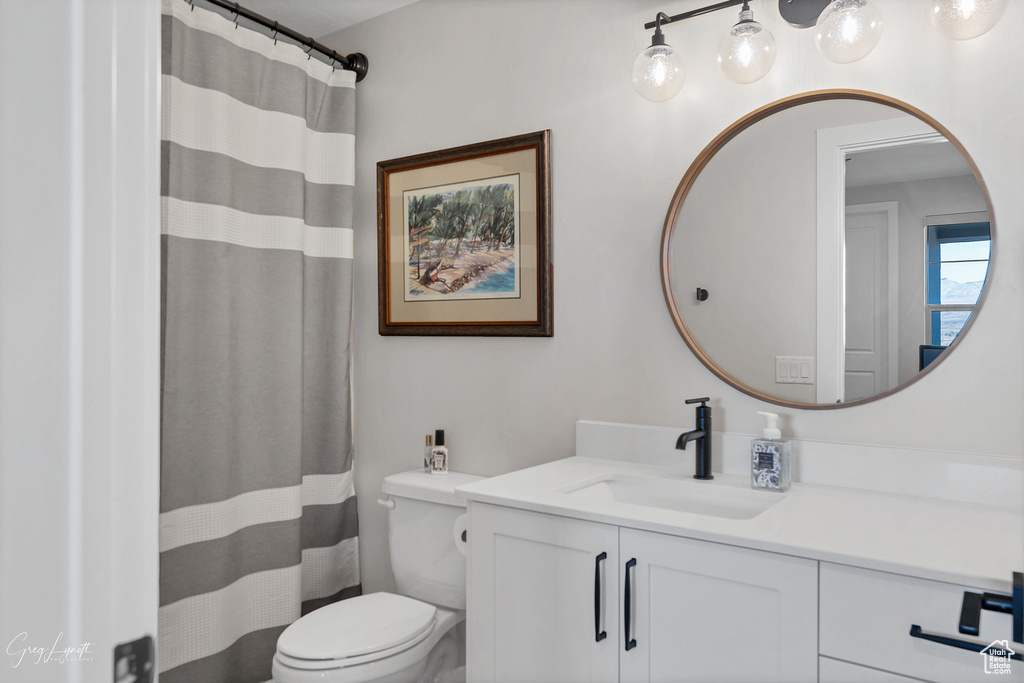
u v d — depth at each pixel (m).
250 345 2.11
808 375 1.62
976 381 1.43
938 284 1.47
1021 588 0.92
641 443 1.82
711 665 1.19
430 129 2.31
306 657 1.60
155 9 0.44
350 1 2.35
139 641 0.41
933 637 0.99
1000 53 1.41
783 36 1.66
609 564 1.30
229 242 2.05
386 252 2.41
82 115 0.39
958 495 1.42
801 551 1.10
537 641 1.40
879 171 1.53
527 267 2.08
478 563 1.50
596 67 1.95
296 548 2.21
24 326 0.38
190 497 1.94
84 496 0.39
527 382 2.09
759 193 1.68
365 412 2.49
